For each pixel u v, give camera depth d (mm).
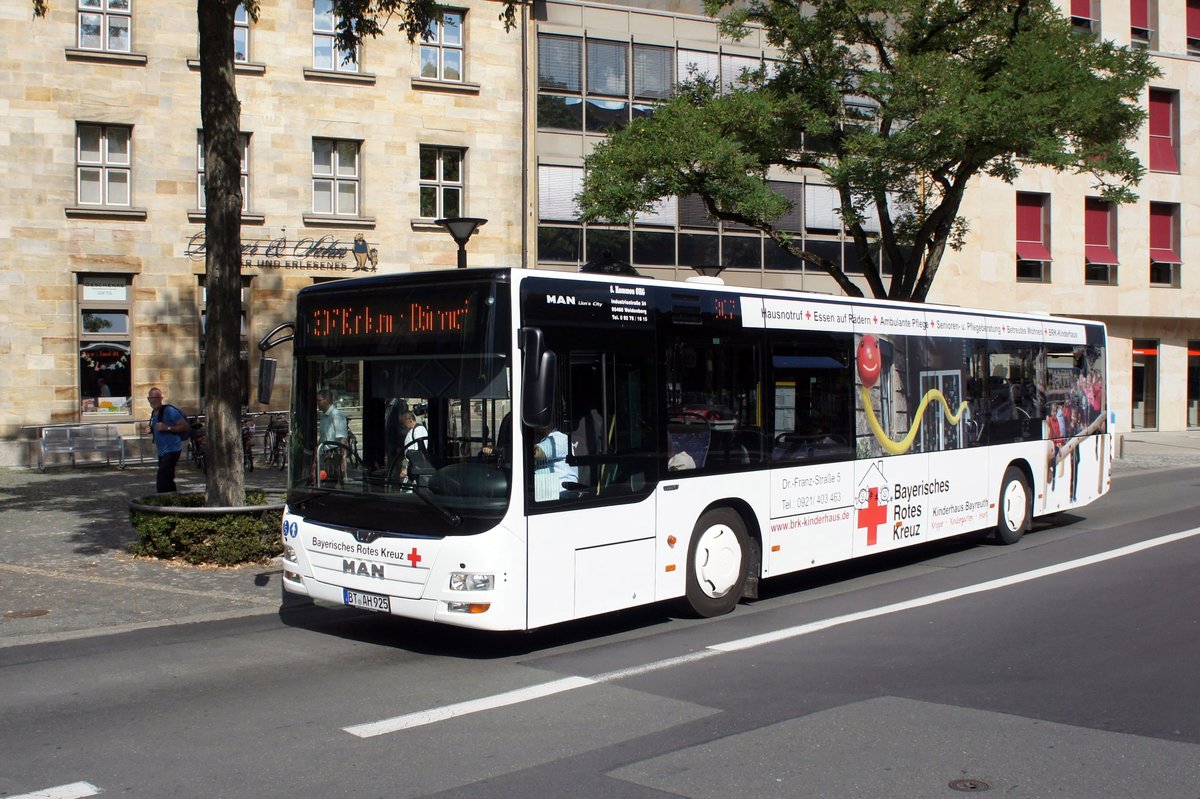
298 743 6254
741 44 29516
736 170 17359
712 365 9656
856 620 9570
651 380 9047
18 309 23016
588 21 27906
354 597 8492
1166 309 36312
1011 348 14125
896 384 11961
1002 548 13812
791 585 11547
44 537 13953
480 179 26938
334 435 8805
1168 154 36406
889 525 11734
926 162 17047
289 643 8953
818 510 10766
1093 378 16094
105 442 22875
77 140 23625
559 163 27656
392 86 26000
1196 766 5758
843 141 18203
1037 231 34594
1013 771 5688
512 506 7852
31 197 23078
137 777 5688
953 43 18531
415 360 8336
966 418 13133
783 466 10359
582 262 27984
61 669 8078
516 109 27297
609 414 8688
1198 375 38094
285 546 9148
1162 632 8898
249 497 13359
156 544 12219
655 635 9102
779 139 18969
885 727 6449
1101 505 18484
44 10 14078
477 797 5367
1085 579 11422
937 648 8445
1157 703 6922
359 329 8711
